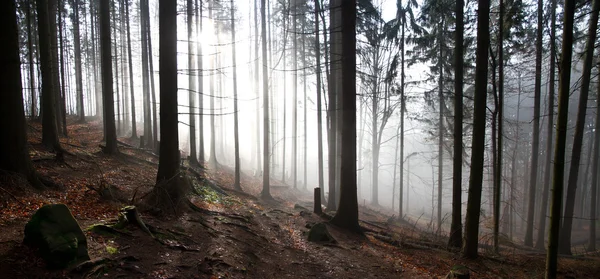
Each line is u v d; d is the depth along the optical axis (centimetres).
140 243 604
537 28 1555
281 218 1177
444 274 806
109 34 1443
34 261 450
